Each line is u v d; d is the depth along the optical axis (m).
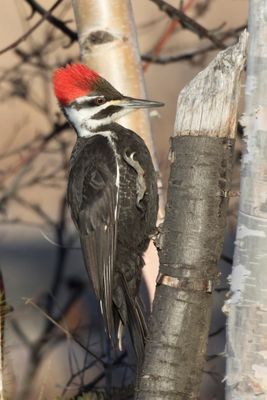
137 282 10.52
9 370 11.41
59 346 14.12
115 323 10.35
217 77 7.91
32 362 13.16
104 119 10.86
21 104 16.61
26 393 12.73
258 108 7.79
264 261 7.82
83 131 10.95
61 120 15.48
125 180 10.50
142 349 9.52
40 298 14.60
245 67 8.72
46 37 14.33
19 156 15.75
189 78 17.42
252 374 7.86
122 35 11.52
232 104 7.89
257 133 7.80
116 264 10.49
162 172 13.34
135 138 10.63
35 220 17.22
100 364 13.01
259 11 7.80
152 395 7.92
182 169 7.97
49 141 14.70
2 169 15.33
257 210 7.81
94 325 13.53
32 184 14.52
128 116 11.46
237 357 7.89
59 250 14.90
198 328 7.95
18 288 16.47
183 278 7.94
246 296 7.87
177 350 7.92
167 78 17.45
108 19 11.50
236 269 7.93
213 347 13.55
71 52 15.66
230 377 7.93
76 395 11.91
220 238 7.99
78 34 11.69
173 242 8.00
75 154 10.91
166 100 17.28
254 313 7.85
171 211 8.03
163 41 13.98
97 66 11.55
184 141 7.97
